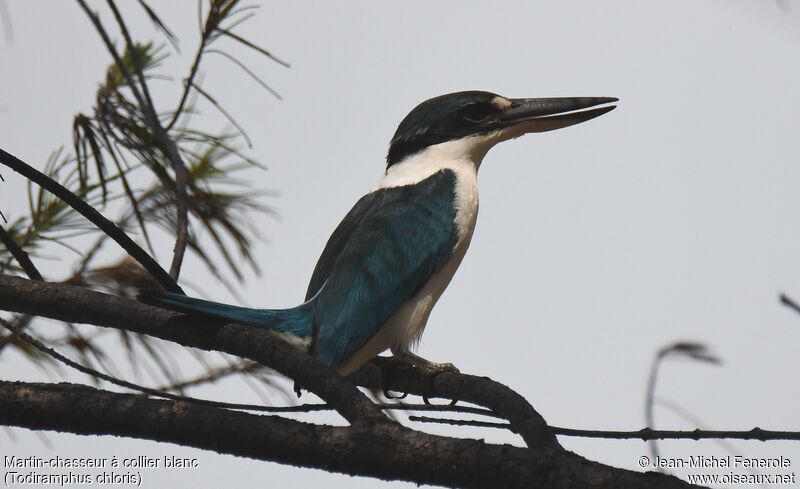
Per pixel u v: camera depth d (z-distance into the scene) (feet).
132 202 23.52
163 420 18.79
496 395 19.76
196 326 20.49
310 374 19.39
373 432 18.15
